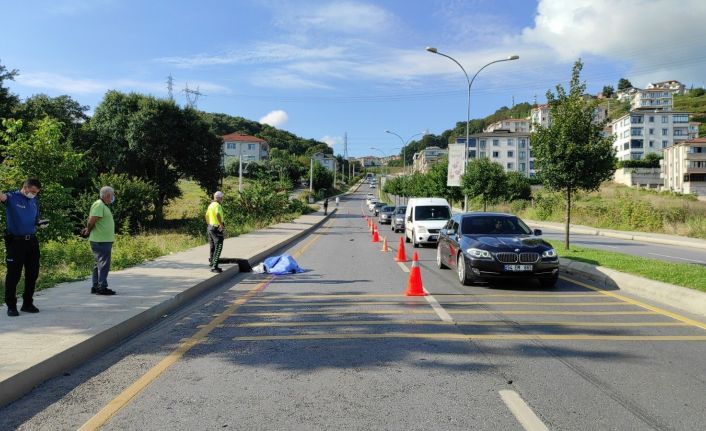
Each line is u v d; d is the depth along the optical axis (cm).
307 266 1456
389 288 1059
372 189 16588
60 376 522
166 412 426
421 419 406
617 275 1053
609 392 463
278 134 19375
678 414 415
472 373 518
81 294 888
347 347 615
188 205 5772
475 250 1050
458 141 11181
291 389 476
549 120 1614
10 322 673
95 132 4184
